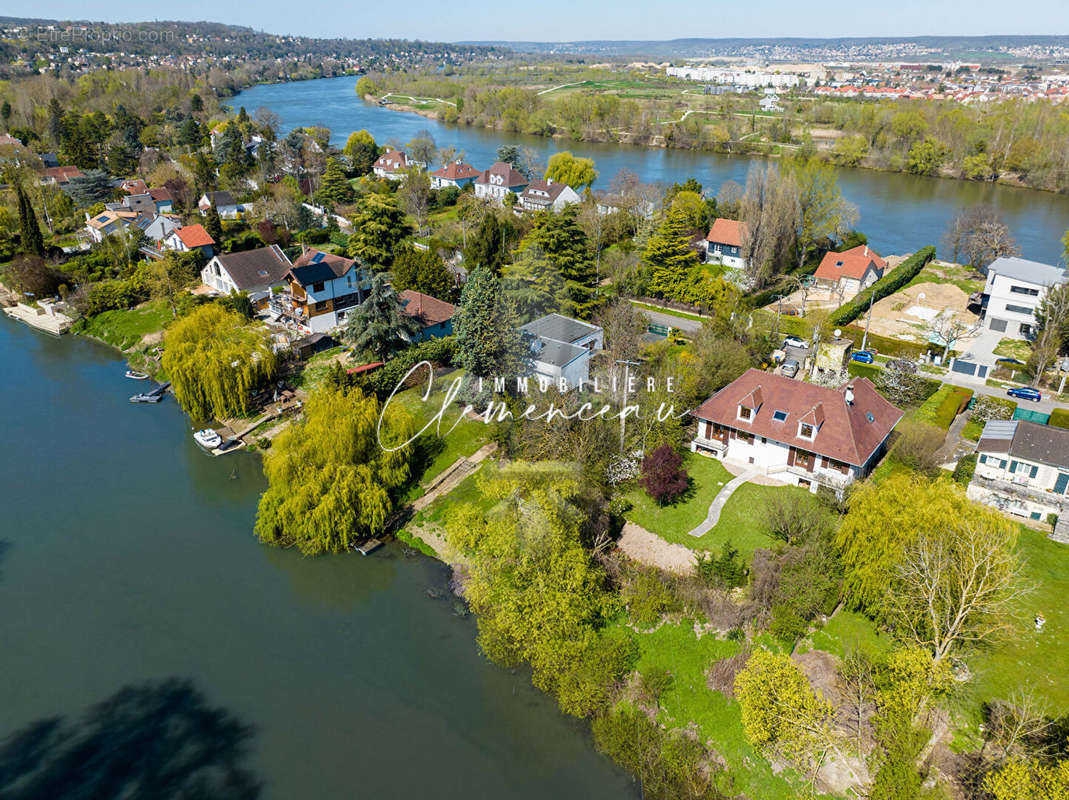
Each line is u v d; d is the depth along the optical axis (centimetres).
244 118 19000
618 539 4825
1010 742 3073
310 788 3453
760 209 9506
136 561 5009
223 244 10806
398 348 7150
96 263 10344
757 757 3453
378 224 9375
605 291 8438
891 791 2925
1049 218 13638
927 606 3644
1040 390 6744
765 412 5384
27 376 7819
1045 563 4431
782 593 4028
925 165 17238
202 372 6338
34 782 3506
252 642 4322
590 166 14512
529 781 3475
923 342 7812
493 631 4109
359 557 5034
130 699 3950
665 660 3966
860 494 4241
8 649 4259
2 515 5459
